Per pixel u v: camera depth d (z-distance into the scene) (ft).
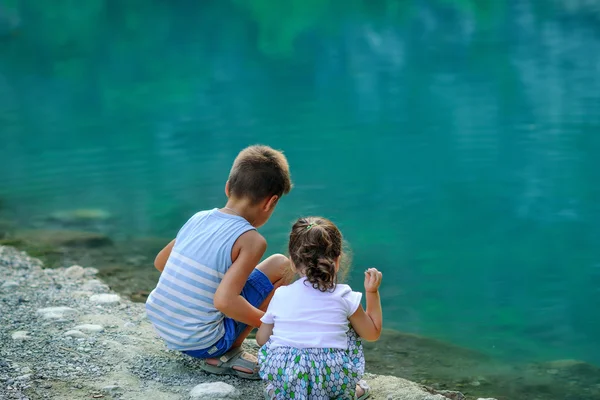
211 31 64.39
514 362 13.60
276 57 53.83
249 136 33.04
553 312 16.40
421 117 35.47
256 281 9.80
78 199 23.90
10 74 50.42
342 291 8.83
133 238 20.27
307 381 8.45
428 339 14.40
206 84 46.03
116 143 32.17
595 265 19.20
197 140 32.48
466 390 12.18
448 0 70.90
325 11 70.64
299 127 34.60
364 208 23.44
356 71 47.65
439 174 26.99
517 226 22.09
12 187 25.21
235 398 9.32
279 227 21.25
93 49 58.49
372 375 10.73
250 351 11.66
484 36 55.47
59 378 9.63
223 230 9.46
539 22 58.85
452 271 18.63
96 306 13.10
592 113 34.22
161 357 10.64
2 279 14.93
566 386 12.65
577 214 22.93
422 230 21.63
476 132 32.24
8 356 10.27
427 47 53.42
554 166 27.53
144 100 42.09
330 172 27.25
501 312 16.29
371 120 35.35
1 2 73.77
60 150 30.94
